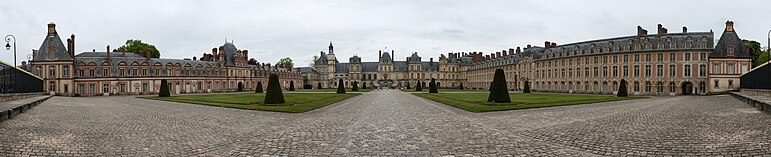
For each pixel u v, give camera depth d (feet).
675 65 252.83
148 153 39.55
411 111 94.73
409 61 580.71
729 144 40.42
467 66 566.36
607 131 52.42
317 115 83.87
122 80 282.36
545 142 45.03
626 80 271.08
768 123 55.83
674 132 49.67
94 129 55.67
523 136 49.78
